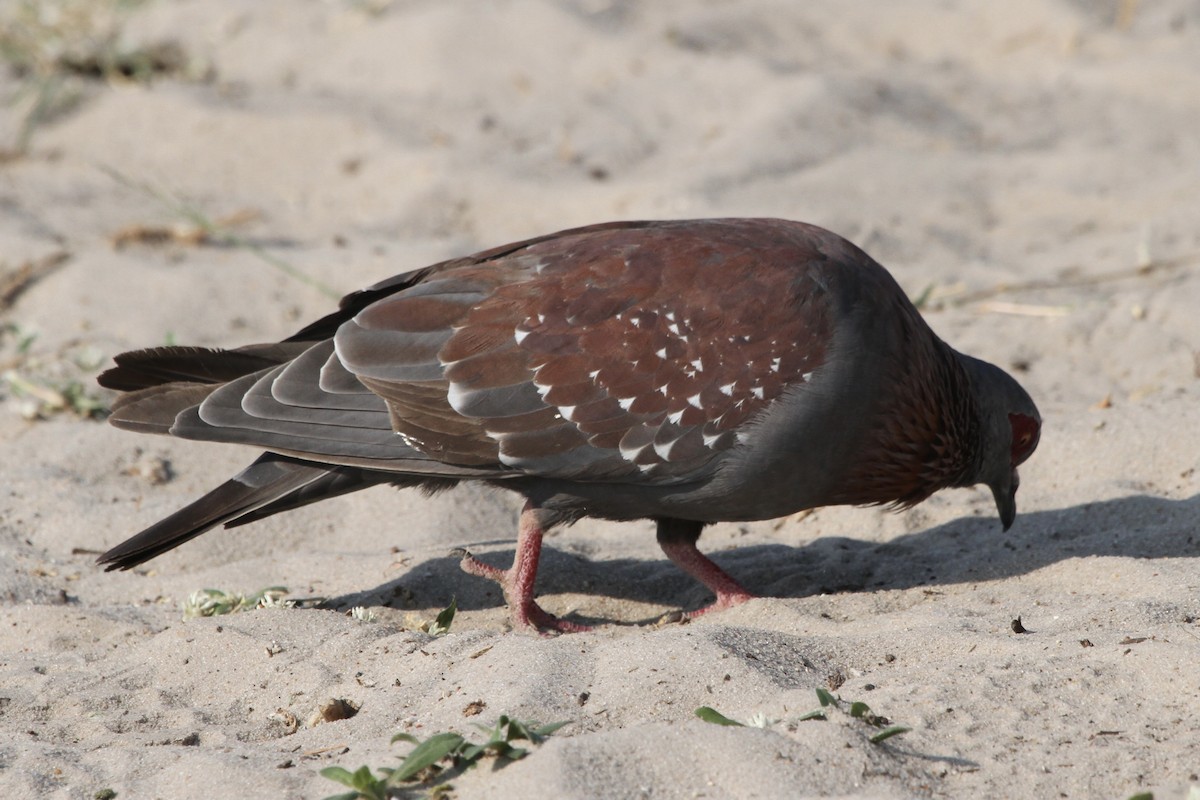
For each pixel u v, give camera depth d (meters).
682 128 19.59
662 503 9.18
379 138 18.98
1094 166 18.11
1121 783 6.22
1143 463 11.02
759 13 23.14
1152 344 13.41
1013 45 22.14
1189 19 22.58
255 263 15.81
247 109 19.61
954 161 18.48
